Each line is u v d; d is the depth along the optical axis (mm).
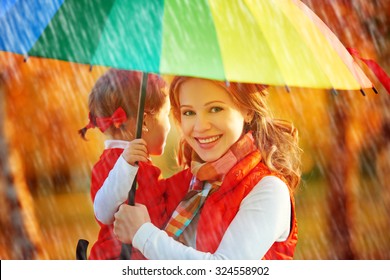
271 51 5664
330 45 6188
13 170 11938
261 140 7094
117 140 7758
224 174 6941
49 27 5535
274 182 6875
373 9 12297
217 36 5617
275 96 12234
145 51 5465
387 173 12344
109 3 5727
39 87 12086
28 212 11914
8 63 11852
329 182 12359
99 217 7375
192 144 7055
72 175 12180
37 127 12141
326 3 12312
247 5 5891
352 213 12289
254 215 6742
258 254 6703
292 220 7129
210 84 6840
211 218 6840
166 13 5695
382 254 12141
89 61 5367
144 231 6777
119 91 7750
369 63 6664
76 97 12234
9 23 5594
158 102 7742
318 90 12289
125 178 7023
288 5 6227
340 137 12336
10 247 11672
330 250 12023
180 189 7375
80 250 8070
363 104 12273
